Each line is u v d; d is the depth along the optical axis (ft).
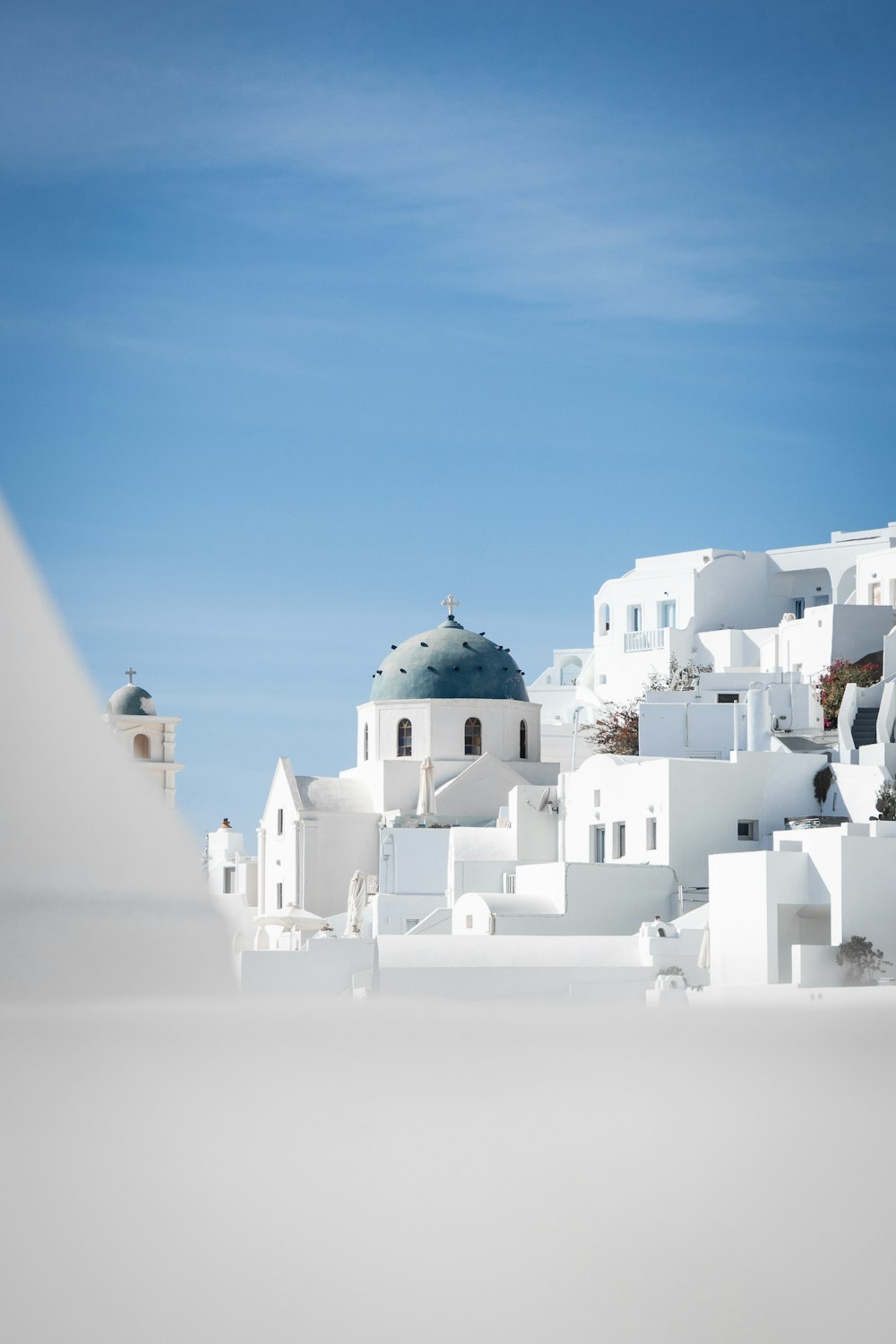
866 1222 34.27
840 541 387.34
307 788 327.47
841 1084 59.98
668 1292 28.86
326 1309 27.84
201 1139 44.52
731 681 301.63
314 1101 53.26
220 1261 30.94
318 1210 35.19
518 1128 47.24
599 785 259.80
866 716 271.28
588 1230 33.40
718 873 206.28
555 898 232.53
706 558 363.97
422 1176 39.19
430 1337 26.30
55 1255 31.24
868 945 191.11
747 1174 39.78
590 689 381.19
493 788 322.14
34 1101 52.31
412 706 330.34
